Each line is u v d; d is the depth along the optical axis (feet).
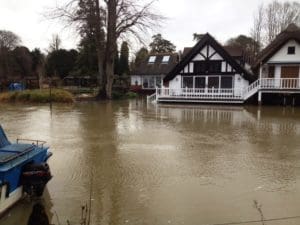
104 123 51.13
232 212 18.15
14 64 159.22
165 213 18.01
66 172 24.97
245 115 62.90
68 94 93.25
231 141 37.19
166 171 25.49
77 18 97.35
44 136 39.40
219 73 96.02
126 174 24.61
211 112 68.64
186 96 92.32
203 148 33.55
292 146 34.63
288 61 87.51
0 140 20.90
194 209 18.52
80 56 147.33
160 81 139.64
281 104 87.20
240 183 22.86
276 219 17.31
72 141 36.45
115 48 103.96
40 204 18.74
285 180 23.58
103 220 17.17
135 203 19.30
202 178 23.89
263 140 37.81
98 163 27.53
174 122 52.90
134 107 80.33
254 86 86.28
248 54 138.72
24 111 68.23
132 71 145.48
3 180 16.52
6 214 17.33
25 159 18.53
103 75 108.06
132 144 35.22
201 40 96.32
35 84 132.57
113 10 100.58
